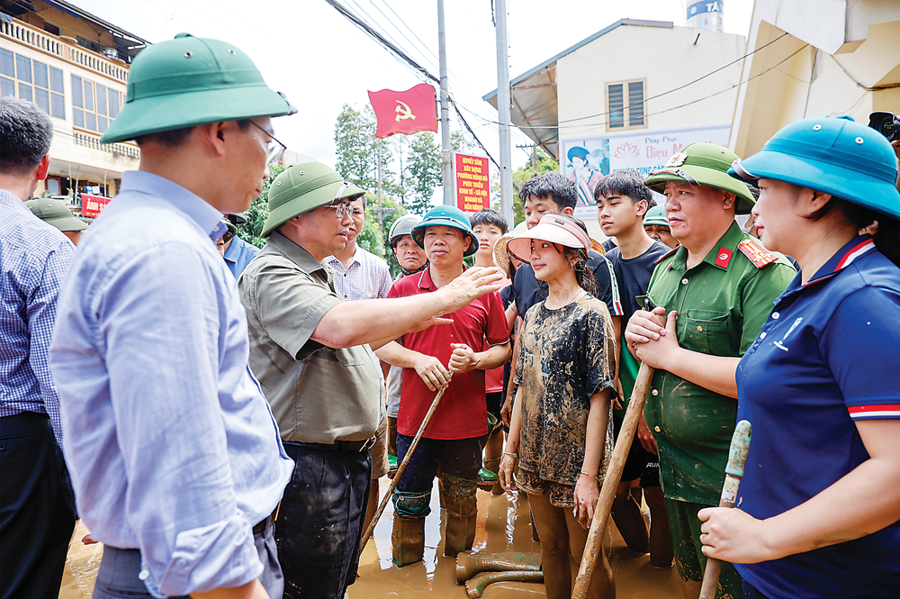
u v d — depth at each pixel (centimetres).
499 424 418
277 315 187
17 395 180
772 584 135
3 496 176
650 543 302
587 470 227
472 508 323
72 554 324
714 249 204
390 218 2977
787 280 184
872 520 111
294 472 201
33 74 1247
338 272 406
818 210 132
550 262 244
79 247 103
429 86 1024
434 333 315
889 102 537
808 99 709
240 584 98
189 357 95
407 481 312
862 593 122
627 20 1327
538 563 298
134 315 92
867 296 117
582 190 1367
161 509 90
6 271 177
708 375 185
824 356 123
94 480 103
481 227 445
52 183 1338
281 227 212
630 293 298
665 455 213
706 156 202
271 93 124
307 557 201
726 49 1299
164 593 93
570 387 235
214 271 109
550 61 1369
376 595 286
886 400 110
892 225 129
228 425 114
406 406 318
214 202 123
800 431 129
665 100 1328
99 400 100
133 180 114
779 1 560
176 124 109
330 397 203
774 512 134
